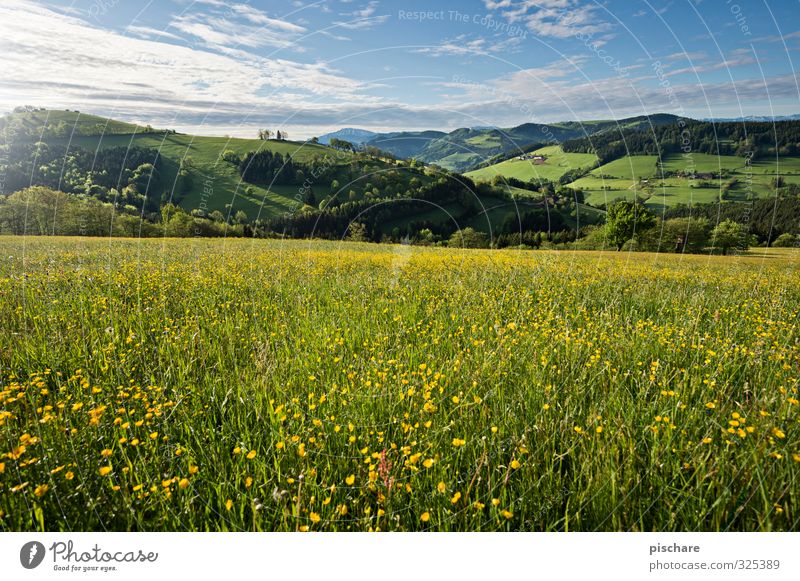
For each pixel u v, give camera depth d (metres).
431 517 2.53
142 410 3.17
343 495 2.63
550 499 2.56
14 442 2.78
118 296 6.59
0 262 10.41
